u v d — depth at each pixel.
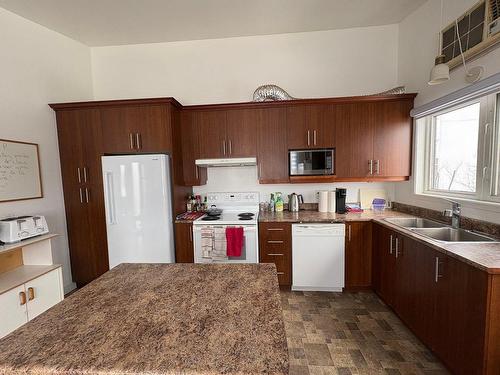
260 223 2.73
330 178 2.87
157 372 0.68
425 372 1.67
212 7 2.51
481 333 1.33
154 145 2.73
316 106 2.83
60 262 2.84
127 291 1.17
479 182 1.97
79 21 2.67
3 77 2.31
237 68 3.18
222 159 2.92
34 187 2.55
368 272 2.69
